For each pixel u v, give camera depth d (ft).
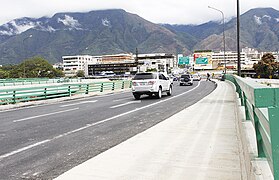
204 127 29.73
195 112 41.04
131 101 63.93
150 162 18.65
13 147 24.48
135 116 40.47
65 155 21.74
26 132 30.94
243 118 21.88
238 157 19.20
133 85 68.90
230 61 466.29
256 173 9.86
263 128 9.17
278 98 7.21
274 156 7.20
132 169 17.46
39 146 24.61
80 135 28.55
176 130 28.35
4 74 385.50
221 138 24.76
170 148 21.83
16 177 17.33
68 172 17.38
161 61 448.24
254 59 492.54
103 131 30.30
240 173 16.20
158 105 53.83
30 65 431.02
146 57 516.73
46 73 431.84
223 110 42.98
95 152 22.33
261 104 7.33
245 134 16.03
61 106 58.65
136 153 20.71
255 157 11.60
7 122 38.65
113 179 15.99
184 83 141.90
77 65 647.56
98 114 43.50
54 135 28.86
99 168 17.81
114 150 21.65
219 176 15.89
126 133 28.99
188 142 23.54
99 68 554.46
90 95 86.53
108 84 106.22
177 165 17.93
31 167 19.15
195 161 18.61
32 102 65.16
